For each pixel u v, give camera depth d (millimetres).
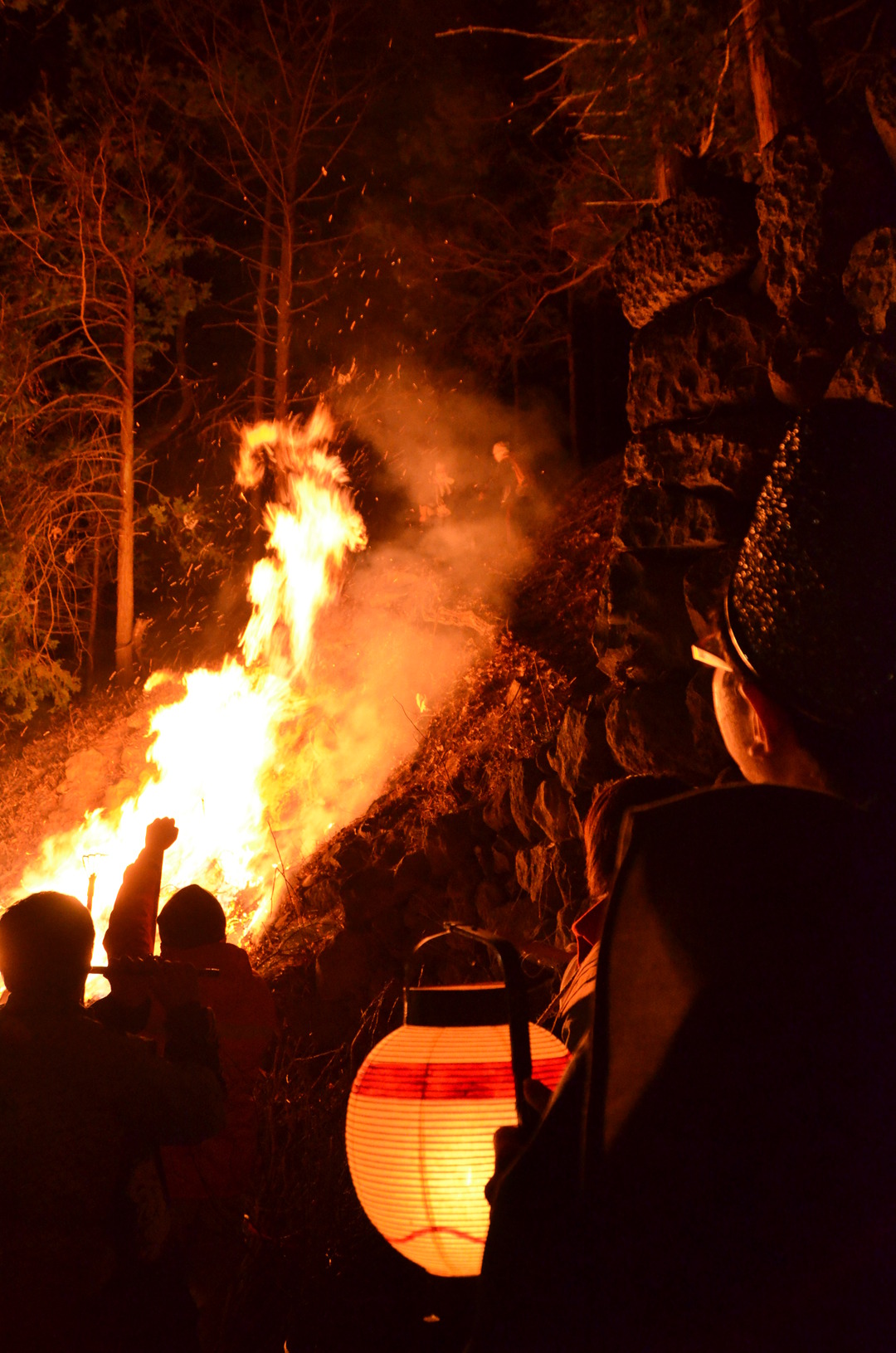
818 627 824
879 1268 701
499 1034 1432
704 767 3320
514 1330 768
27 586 13203
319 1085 4469
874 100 2781
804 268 2971
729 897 774
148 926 2678
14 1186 2000
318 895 6340
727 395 3344
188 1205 3029
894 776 814
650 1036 769
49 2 13414
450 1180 1357
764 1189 715
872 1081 727
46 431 13836
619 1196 742
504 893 4801
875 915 764
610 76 5270
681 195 3447
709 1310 710
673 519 3463
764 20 3504
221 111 13914
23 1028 2111
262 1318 3141
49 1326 1973
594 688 5637
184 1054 2387
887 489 815
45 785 11508
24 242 12789
